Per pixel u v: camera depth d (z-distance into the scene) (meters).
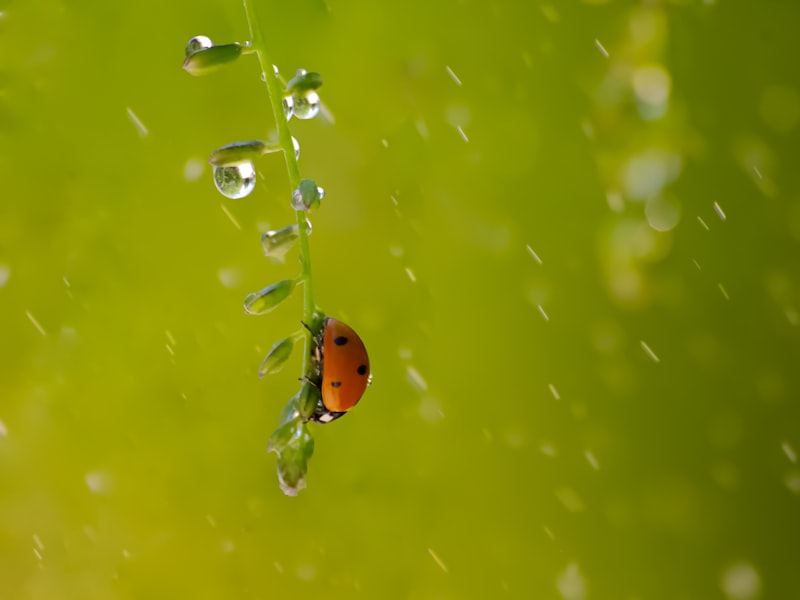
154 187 0.34
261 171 0.34
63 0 0.32
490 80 0.34
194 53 0.22
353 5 0.32
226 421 0.36
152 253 0.35
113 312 0.35
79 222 0.34
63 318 0.35
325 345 0.23
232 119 0.33
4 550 0.36
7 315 0.35
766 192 0.35
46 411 0.36
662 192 0.36
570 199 0.36
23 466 0.36
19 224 0.34
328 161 0.34
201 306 0.35
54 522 0.36
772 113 0.34
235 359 0.36
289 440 0.22
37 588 0.36
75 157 0.33
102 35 0.32
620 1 0.33
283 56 0.32
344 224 0.35
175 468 0.36
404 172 0.35
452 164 0.35
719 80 0.34
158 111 0.33
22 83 0.33
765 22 0.34
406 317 0.36
